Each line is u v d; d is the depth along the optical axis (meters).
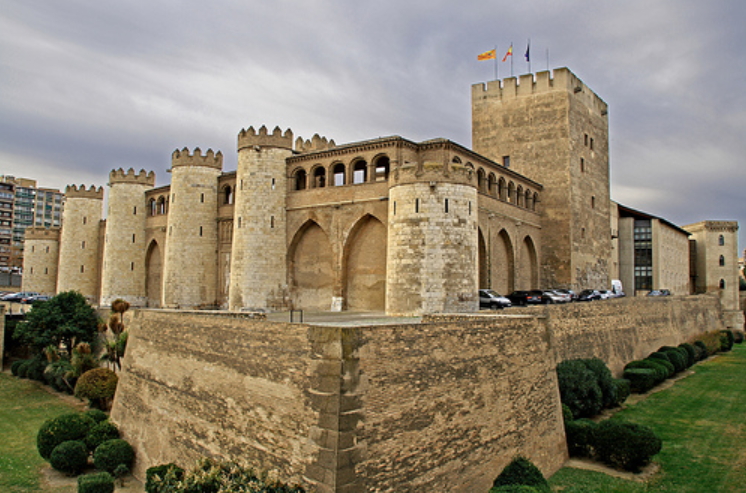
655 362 47.72
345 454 17.52
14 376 51.38
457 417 21.95
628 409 38.19
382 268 45.84
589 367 35.97
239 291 49.97
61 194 174.62
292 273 51.41
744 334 85.31
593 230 68.06
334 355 18.28
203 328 26.22
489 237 50.72
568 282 60.88
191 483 20.86
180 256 57.66
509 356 26.09
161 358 29.69
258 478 20.28
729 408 38.62
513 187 57.19
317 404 18.44
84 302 53.88
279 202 51.06
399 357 19.92
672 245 95.81
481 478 22.56
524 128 65.31
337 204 47.50
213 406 24.34
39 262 89.06
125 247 69.50
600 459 28.94
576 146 64.50
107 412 38.81
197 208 58.41
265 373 21.36
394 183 40.66
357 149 47.03
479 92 68.81
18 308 73.31
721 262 108.69
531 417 26.75
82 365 44.22
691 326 67.88
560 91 63.31
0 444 33.31
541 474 23.70
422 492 19.73
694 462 28.36
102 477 25.58
